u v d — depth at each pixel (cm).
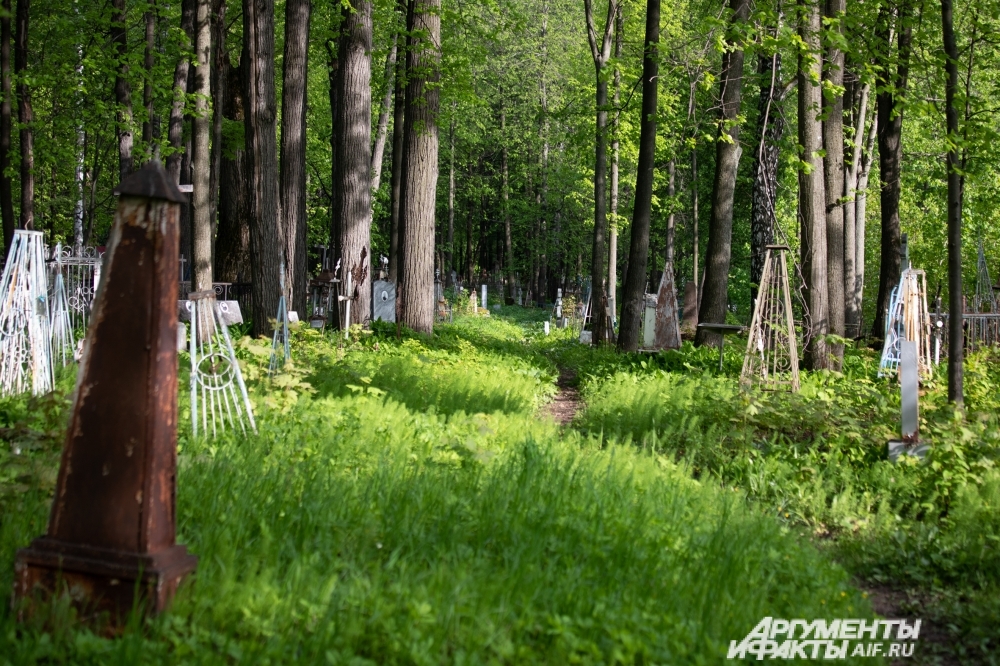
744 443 1030
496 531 585
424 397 1191
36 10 2267
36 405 804
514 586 489
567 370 2088
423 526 574
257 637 412
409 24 2092
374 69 2919
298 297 2012
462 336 2370
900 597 688
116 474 440
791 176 2795
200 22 1714
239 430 845
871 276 3412
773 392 1211
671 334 2197
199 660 384
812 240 1641
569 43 4766
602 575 544
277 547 508
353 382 1236
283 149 2005
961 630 613
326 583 461
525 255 6531
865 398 1238
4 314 1027
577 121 3191
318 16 2466
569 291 6122
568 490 700
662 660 442
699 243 4844
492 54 4578
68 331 1298
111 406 444
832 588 619
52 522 443
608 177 3725
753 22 1496
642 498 716
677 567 579
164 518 448
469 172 6103
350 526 561
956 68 1147
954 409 1002
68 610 420
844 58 1786
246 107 1717
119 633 420
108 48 1989
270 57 1727
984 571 721
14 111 2273
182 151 2131
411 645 409
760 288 1357
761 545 662
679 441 1085
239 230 2514
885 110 2252
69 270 1838
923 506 862
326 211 4409
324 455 746
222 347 871
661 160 2816
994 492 848
